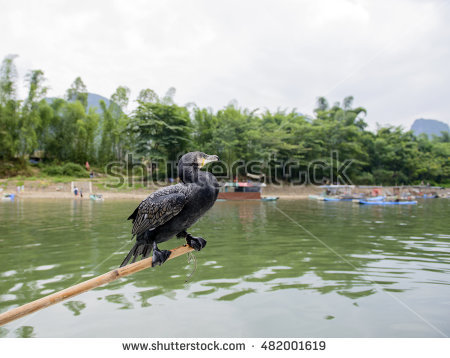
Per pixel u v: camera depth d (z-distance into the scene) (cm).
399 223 1538
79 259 795
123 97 5331
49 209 2158
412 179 6506
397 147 6238
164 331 425
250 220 1647
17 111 4350
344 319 465
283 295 555
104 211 2023
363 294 563
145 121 4197
